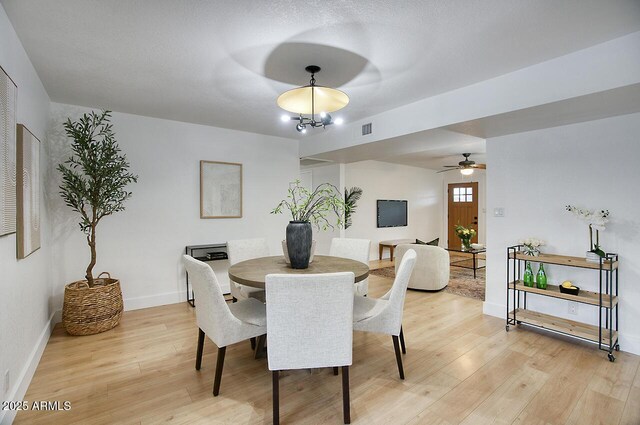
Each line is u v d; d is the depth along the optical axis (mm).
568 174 3008
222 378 2275
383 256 7605
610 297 2572
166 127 3928
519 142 3336
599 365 2445
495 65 2436
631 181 2668
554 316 3129
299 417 1850
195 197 4148
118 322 3232
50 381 2217
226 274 4410
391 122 3543
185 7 1728
